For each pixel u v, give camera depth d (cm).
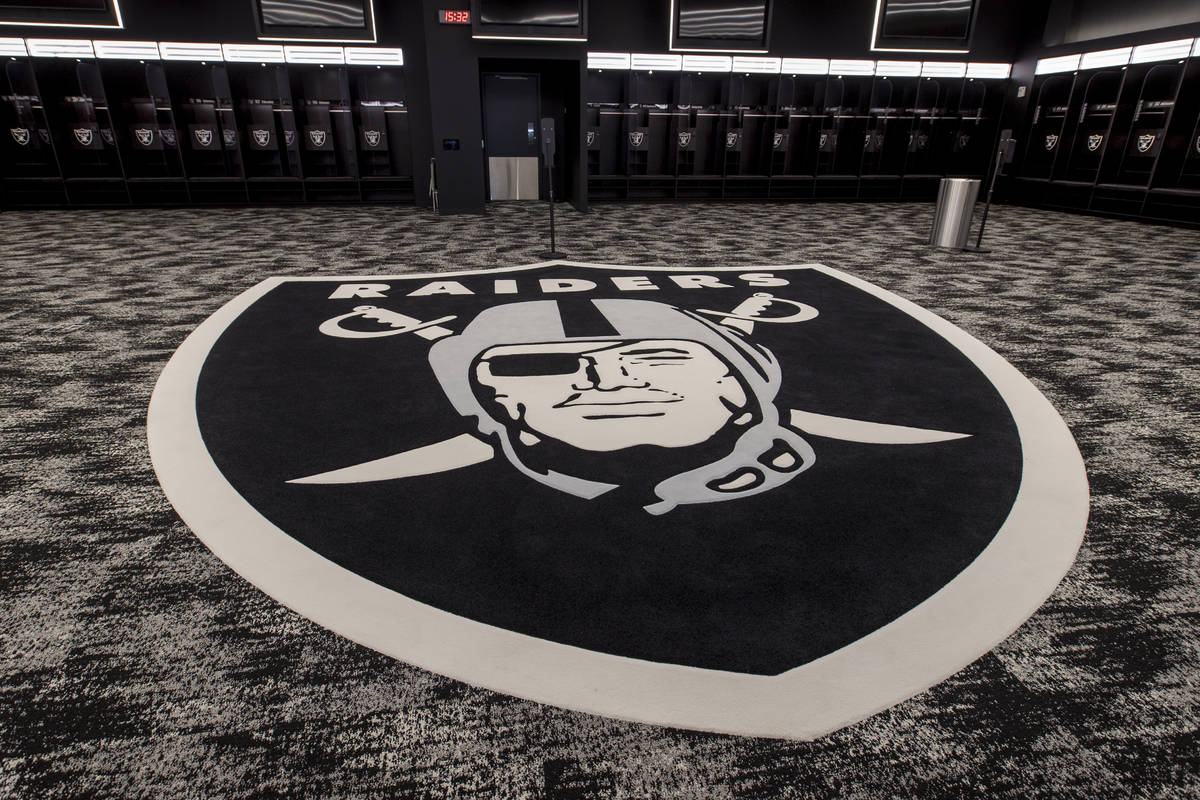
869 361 305
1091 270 521
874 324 364
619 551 164
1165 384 281
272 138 893
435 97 788
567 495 189
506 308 389
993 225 784
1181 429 238
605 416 241
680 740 114
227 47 834
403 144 954
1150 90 827
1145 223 808
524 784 106
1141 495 194
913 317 379
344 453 214
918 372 292
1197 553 167
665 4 887
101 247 598
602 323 359
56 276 477
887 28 942
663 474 201
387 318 368
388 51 859
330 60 855
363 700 122
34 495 190
